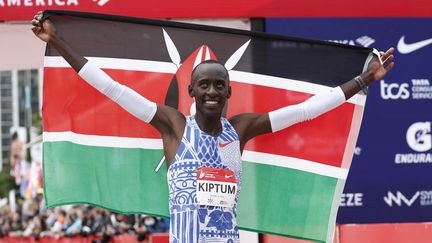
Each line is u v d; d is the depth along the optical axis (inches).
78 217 924.0
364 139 445.4
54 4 406.3
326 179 356.2
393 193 447.2
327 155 355.9
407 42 447.2
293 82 360.8
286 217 355.9
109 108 342.3
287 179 355.3
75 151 339.9
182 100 352.5
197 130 299.3
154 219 767.1
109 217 852.0
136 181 344.5
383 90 447.2
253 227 354.3
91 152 341.4
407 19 446.9
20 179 1640.0
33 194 1393.9
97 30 342.3
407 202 448.1
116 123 343.0
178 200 294.7
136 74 348.8
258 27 431.5
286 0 431.5
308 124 355.3
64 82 338.6
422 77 449.4
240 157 304.7
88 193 339.9
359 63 360.8
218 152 297.9
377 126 446.9
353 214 443.2
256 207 354.3
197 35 354.3
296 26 434.6
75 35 339.9
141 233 730.8
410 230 415.2
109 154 342.6
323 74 361.4
